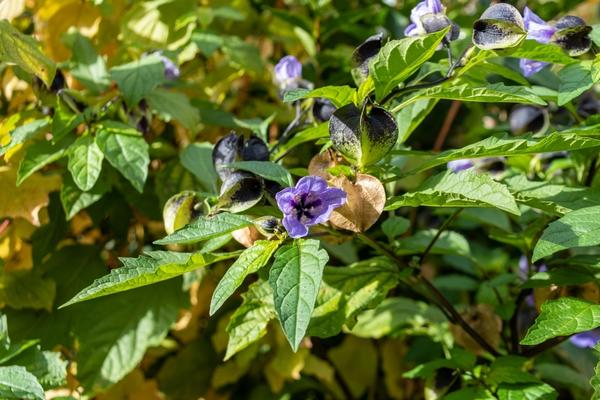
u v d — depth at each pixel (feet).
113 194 2.57
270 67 3.01
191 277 2.43
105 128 2.24
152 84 2.35
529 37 2.08
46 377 2.11
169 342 2.78
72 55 2.46
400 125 2.18
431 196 1.81
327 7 3.07
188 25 2.68
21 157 2.39
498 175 2.34
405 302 2.64
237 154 2.04
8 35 2.19
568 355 2.58
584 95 2.36
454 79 2.00
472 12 3.10
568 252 2.39
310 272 1.71
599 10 4.62
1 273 2.41
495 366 2.09
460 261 2.84
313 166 1.95
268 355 2.74
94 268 2.53
